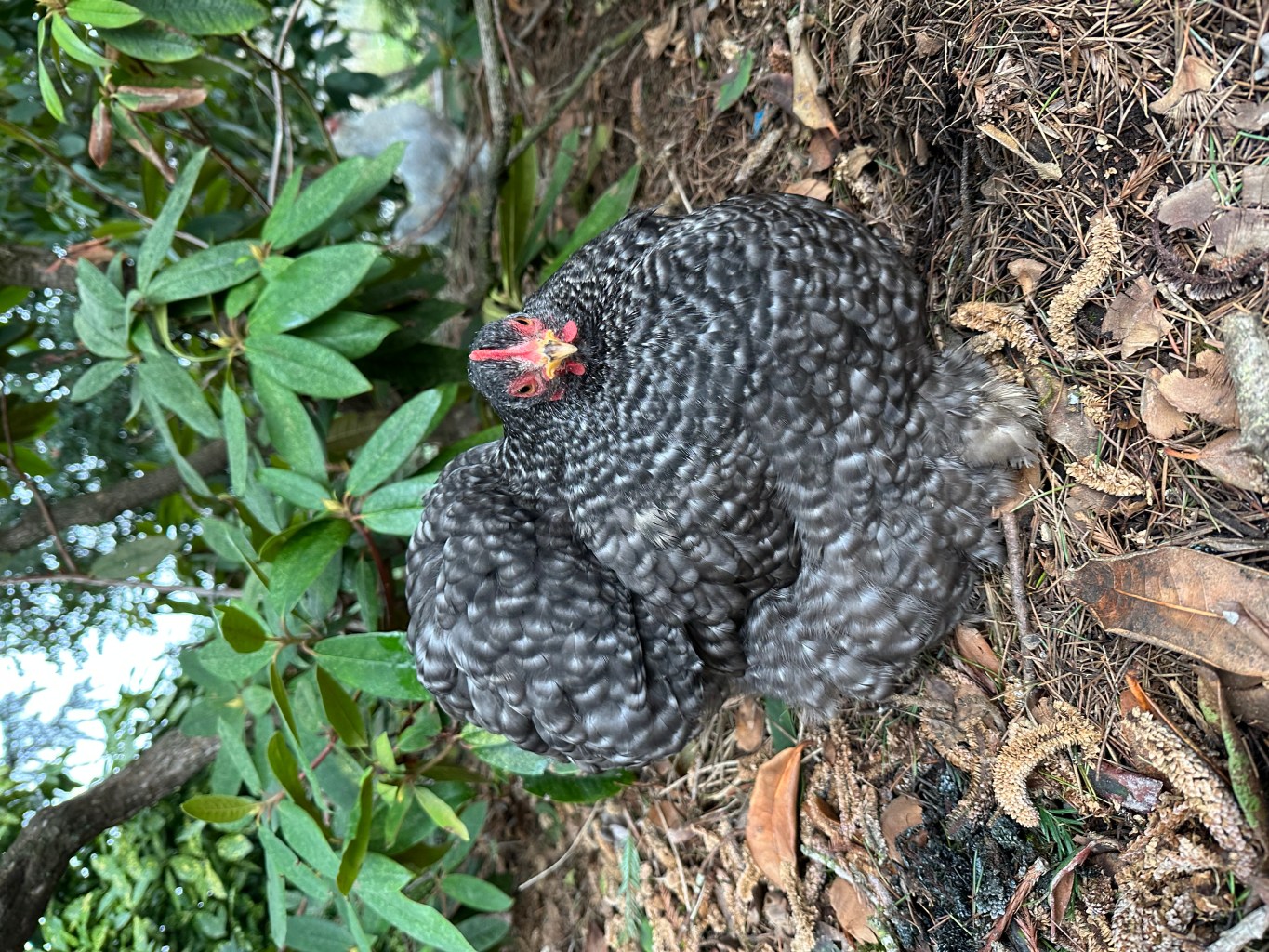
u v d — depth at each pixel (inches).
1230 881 18.5
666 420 21.6
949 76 22.8
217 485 36.1
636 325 22.0
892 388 21.6
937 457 22.0
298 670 31.0
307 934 30.1
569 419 22.5
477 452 26.3
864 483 21.7
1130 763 20.1
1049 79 21.0
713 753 29.4
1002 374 22.0
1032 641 21.7
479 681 23.5
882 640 22.5
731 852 27.7
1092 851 20.5
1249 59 18.4
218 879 34.0
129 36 25.8
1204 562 18.7
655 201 33.3
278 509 29.7
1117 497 20.4
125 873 34.2
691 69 31.6
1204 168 18.9
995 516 22.1
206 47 31.3
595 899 32.4
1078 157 20.6
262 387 26.5
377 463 26.3
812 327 21.2
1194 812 19.0
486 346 22.2
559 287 24.0
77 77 31.9
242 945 33.8
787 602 23.5
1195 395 19.0
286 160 35.6
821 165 26.9
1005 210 22.1
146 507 37.1
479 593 23.3
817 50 26.5
